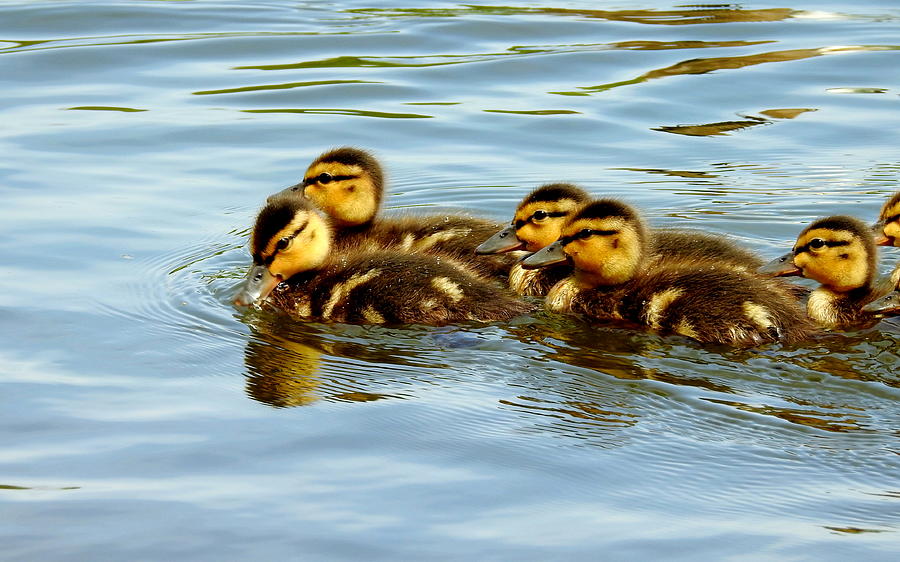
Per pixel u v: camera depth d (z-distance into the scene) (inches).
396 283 508.1
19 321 496.4
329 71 882.8
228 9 1056.8
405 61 902.4
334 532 332.2
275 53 923.4
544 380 436.8
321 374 445.4
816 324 486.6
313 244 538.6
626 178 691.4
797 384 430.0
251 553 322.0
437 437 390.0
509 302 510.0
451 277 511.5
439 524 337.1
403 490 355.3
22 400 417.1
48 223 618.2
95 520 337.7
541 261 526.3
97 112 796.0
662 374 440.5
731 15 1017.5
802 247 511.5
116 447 382.0
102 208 643.5
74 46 928.9
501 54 914.1
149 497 350.0
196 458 374.9
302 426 398.3
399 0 1095.6
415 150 740.0
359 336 488.7
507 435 391.5
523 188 683.4
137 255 583.8
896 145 733.3
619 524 338.3
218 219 637.3
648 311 493.4
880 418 402.6
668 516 343.3
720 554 323.6
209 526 334.6
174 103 817.5
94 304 520.4
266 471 366.9
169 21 1013.8
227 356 465.4
